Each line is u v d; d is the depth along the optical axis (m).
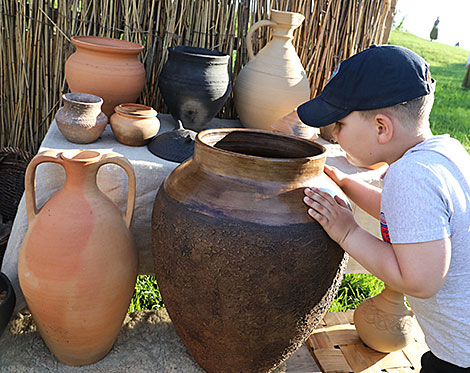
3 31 2.16
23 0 2.10
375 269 1.10
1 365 1.45
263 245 1.12
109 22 2.14
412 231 1.01
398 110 1.07
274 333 1.26
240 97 2.07
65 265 1.31
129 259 1.43
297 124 1.82
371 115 1.10
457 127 6.19
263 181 1.17
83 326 1.38
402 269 1.03
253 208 1.14
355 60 1.12
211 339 1.30
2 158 2.08
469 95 8.14
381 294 1.67
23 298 1.59
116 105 1.86
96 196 1.39
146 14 2.15
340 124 1.17
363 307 1.69
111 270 1.36
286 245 1.13
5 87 2.26
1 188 2.16
